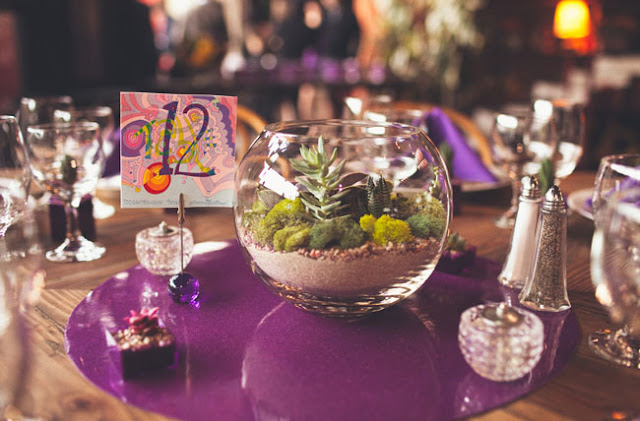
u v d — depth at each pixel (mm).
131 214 1132
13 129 798
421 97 4492
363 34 4926
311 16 4449
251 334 626
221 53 3715
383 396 508
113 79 4324
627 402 507
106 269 835
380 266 588
